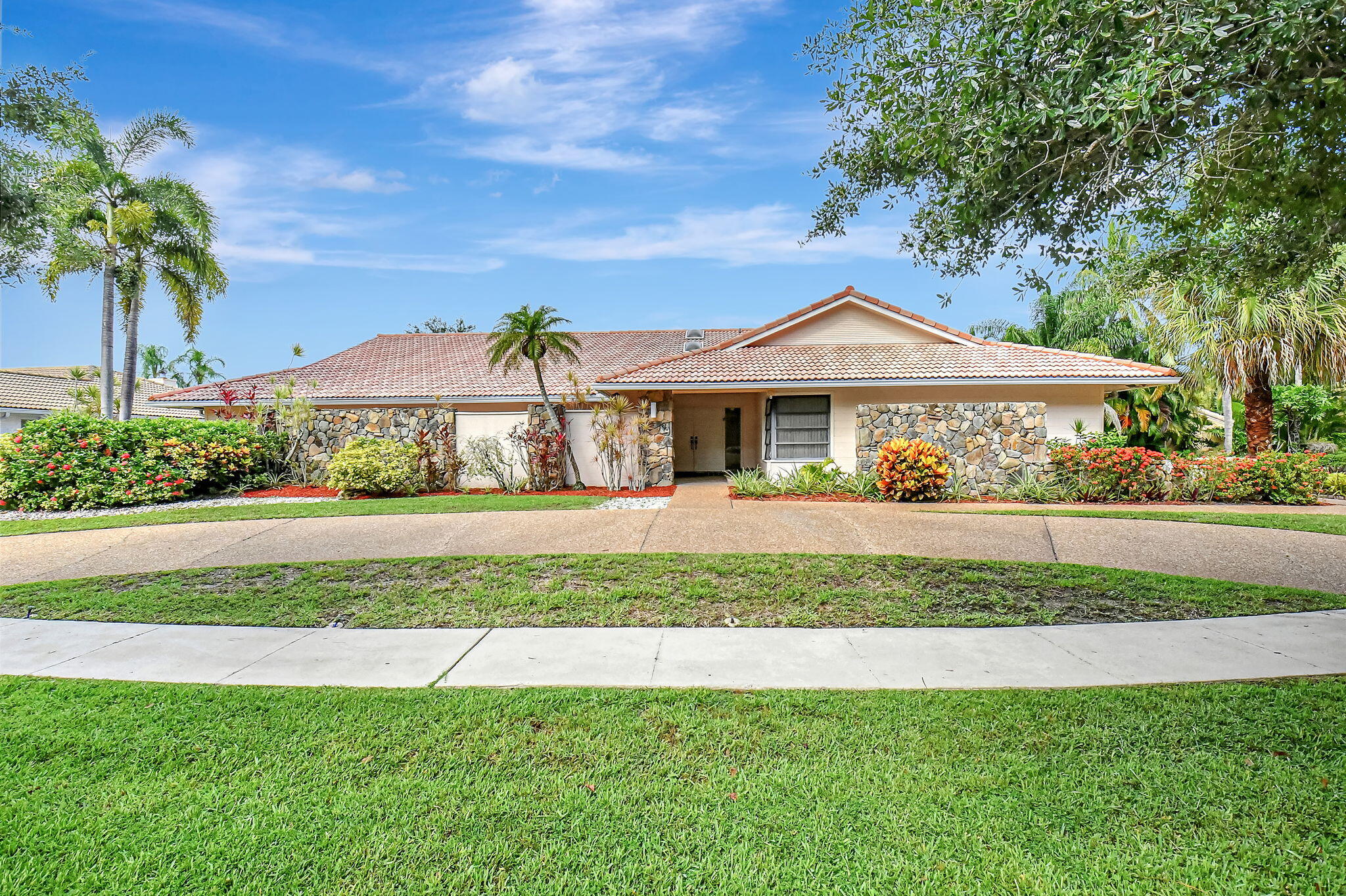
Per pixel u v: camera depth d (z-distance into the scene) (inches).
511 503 512.1
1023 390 620.1
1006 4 159.8
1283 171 175.2
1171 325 671.1
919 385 610.9
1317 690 167.9
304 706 166.1
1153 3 145.9
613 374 708.0
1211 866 103.5
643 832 114.3
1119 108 137.9
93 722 157.8
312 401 697.0
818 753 140.5
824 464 592.4
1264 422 631.8
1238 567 308.0
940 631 224.4
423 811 120.6
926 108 183.6
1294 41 134.7
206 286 885.2
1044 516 420.8
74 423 538.3
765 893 99.4
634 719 157.6
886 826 115.4
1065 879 101.4
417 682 183.3
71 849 110.6
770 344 709.3
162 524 432.1
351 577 305.9
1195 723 151.2
